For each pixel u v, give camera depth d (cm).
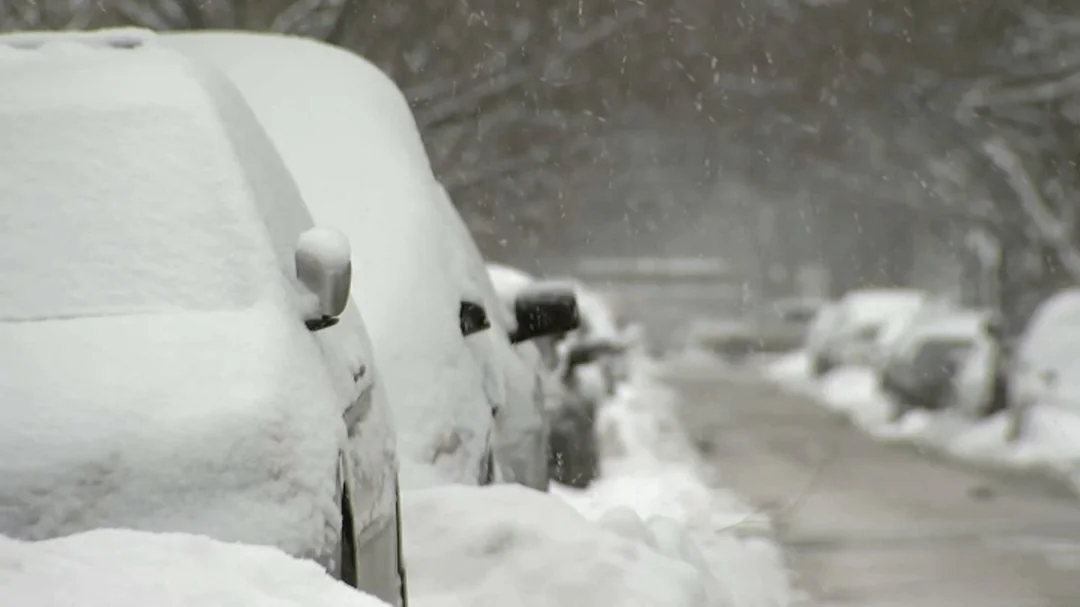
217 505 1473
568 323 3522
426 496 2405
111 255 1752
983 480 6856
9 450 1467
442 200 3309
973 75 14250
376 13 11169
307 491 1538
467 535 2238
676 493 5703
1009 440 8212
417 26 11506
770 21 14312
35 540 1424
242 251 1764
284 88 3266
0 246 1758
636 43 13488
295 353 1655
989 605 3925
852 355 14038
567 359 5669
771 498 6066
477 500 2405
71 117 1888
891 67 14500
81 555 1286
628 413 8775
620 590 2086
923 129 15425
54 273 1736
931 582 4253
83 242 1764
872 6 14250
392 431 2038
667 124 15375
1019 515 5706
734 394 13438
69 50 2131
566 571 2133
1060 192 13962
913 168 16975
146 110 1895
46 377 1556
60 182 1819
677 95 14388
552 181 15112
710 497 5794
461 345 2927
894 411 10181
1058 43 13425
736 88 14588
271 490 1507
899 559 4638
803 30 14438
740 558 4006
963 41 14175
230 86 2125
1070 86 13150
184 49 3416
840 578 4238
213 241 1772
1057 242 13238
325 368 1745
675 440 8350
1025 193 13388
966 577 4350
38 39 2280
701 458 7619
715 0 14025
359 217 3003
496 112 12562
